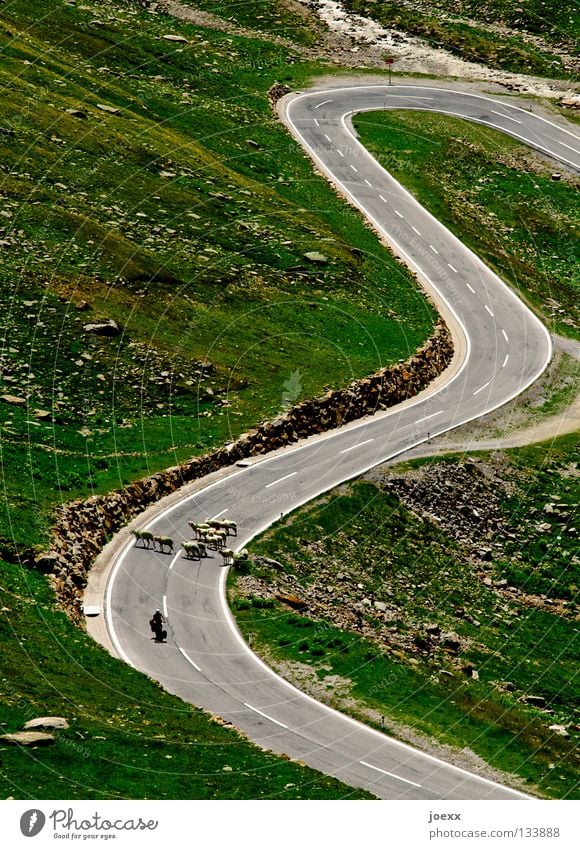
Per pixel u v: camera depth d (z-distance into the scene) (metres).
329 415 123.94
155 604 90.50
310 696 83.00
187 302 134.38
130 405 116.94
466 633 102.12
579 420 135.12
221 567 96.88
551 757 82.94
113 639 85.06
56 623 82.00
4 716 66.94
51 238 135.38
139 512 104.06
